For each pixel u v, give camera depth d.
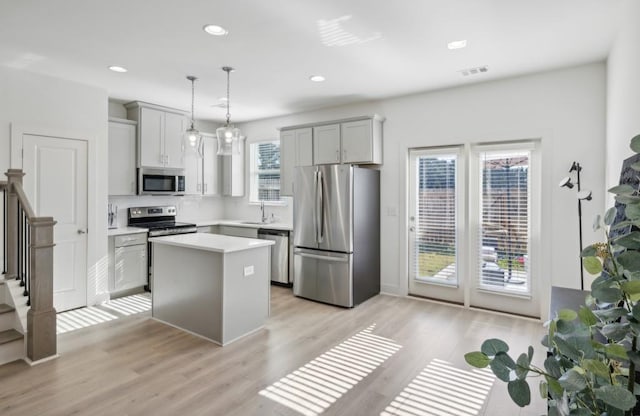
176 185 5.45
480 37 2.90
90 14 2.54
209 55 3.28
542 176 3.73
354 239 4.29
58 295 3.98
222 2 2.38
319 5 2.42
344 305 4.27
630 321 0.83
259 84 4.11
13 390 2.42
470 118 4.14
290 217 5.77
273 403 2.31
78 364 2.79
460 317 3.90
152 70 3.67
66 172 4.02
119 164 4.80
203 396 2.37
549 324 1.03
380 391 2.46
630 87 2.28
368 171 4.55
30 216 2.93
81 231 4.14
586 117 3.51
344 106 5.08
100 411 2.20
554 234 3.68
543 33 2.83
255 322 3.50
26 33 2.84
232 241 3.57
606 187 3.33
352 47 3.09
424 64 3.50
